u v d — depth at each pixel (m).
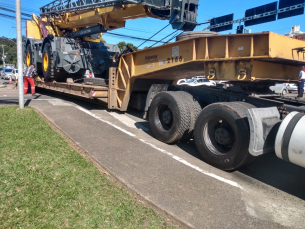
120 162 4.55
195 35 5.63
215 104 4.71
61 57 10.03
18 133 5.68
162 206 3.28
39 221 2.87
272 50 4.29
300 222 3.20
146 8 7.57
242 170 4.72
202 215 3.17
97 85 9.22
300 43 4.84
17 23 7.74
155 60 6.50
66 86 9.77
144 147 5.47
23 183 3.62
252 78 4.64
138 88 7.76
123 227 2.86
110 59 11.22
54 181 3.73
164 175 4.18
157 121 6.19
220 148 4.82
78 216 2.98
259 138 3.92
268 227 3.05
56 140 5.44
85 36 11.15
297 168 4.91
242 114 4.32
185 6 7.04
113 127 6.82
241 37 4.64
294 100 5.30
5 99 10.62
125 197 3.45
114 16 8.63
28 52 13.21
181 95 5.73
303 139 3.45
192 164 4.79
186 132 5.64
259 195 3.81
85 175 3.97
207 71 5.26
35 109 8.34
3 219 2.87
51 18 11.31
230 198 3.64
